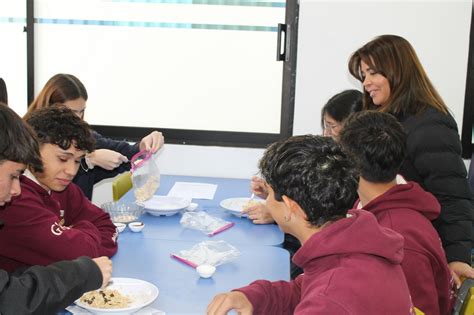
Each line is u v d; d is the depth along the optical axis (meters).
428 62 3.27
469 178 3.01
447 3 3.20
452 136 1.93
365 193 1.52
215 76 3.54
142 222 2.26
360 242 1.02
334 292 0.96
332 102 2.27
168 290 1.55
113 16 3.51
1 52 3.59
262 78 3.52
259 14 3.45
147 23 3.51
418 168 1.92
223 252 1.83
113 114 3.61
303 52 3.34
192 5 3.47
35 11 3.52
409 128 1.95
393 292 1.01
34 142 1.28
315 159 1.05
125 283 1.54
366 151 1.45
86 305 1.37
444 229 1.87
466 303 1.49
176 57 3.54
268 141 3.56
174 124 3.61
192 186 2.98
